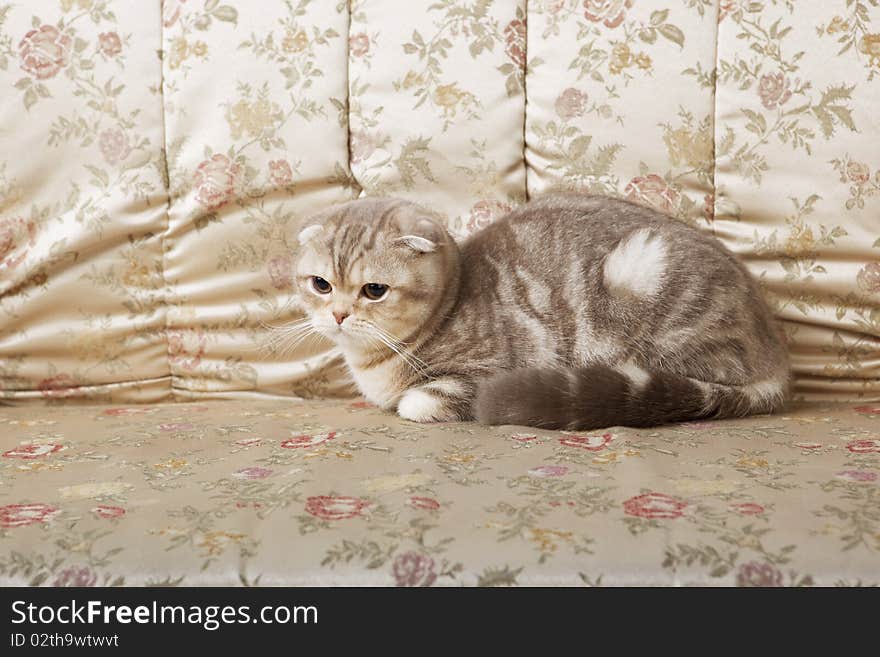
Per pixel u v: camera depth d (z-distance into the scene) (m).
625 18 2.06
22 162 2.10
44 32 2.10
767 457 1.51
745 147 2.06
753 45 2.04
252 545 1.21
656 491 1.34
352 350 1.96
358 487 1.39
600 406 1.71
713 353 1.82
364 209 1.90
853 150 2.02
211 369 2.18
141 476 1.48
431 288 1.86
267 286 2.16
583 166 2.10
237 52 2.12
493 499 1.33
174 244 2.15
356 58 2.13
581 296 1.90
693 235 1.91
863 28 2.01
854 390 2.09
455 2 2.10
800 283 2.07
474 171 2.13
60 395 2.17
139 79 2.13
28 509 1.33
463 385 1.87
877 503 1.29
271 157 2.12
